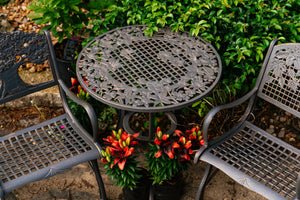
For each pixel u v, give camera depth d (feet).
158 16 8.22
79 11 9.41
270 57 6.89
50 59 7.25
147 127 9.55
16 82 7.14
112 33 8.16
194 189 8.39
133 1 8.53
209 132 9.46
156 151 7.02
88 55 7.50
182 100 6.77
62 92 7.68
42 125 7.29
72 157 6.57
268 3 8.41
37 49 7.09
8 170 6.37
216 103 9.18
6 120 9.88
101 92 6.63
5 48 6.80
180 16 8.13
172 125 8.72
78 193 8.30
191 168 8.80
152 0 8.40
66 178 8.60
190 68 7.13
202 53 7.50
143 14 8.54
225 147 6.79
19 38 6.87
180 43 7.79
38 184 8.45
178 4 8.14
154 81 6.91
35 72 10.30
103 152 6.63
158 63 7.39
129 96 6.54
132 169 6.89
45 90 9.89
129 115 8.96
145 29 8.25
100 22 8.83
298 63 6.58
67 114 7.57
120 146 6.75
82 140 7.03
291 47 6.57
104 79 6.92
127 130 8.56
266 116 9.76
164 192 7.52
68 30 9.26
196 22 8.31
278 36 8.45
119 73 7.23
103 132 9.36
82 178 8.61
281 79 6.90
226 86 8.75
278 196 5.89
